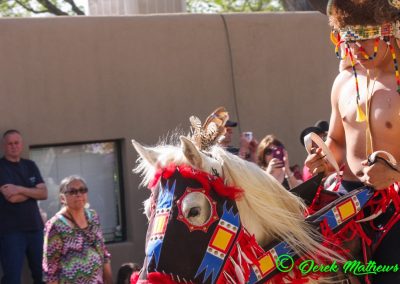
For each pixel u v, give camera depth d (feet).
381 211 12.51
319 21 32.94
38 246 25.79
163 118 30.07
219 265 11.00
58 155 28.86
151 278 10.76
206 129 12.23
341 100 13.37
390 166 11.95
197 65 30.78
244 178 11.75
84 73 28.91
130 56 29.63
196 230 11.02
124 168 29.55
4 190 25.34
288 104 32.32
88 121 28.89
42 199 26.08
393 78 12.56
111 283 23.02
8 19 27.99
